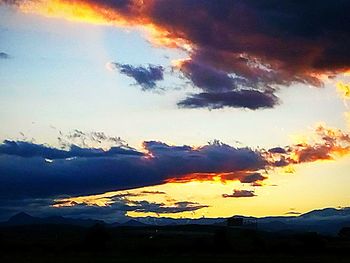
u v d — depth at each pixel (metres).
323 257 141.38
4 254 140.12
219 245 170.25
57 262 113.44
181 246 168.75
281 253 158.88
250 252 160.62
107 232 172.38
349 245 180.25
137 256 134.50
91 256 133.12
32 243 171.75
